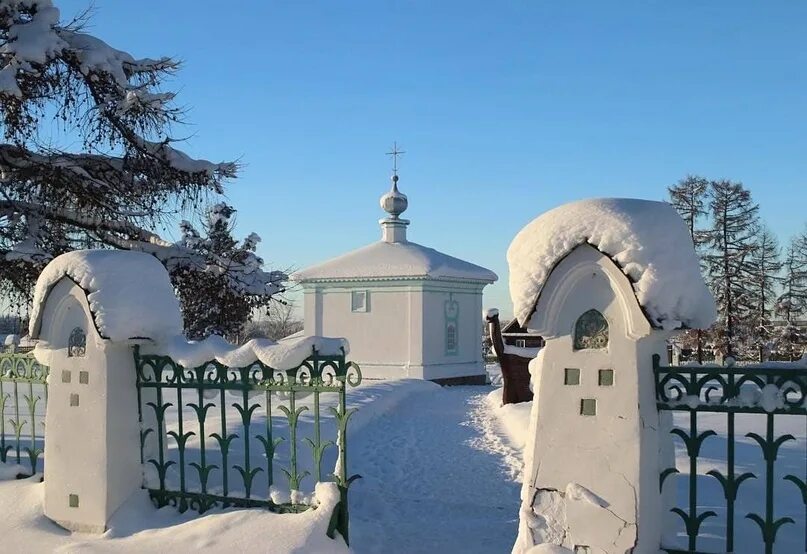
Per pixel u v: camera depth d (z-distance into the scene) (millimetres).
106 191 11859
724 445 9344
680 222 4672
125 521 6078
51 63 10891
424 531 6664
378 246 31125
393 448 11914
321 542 5270
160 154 12242
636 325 4457
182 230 15711
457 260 30891
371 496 8188
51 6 10539
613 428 4520
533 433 4727
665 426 4957
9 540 6066
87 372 6250
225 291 13672
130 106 11344
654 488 4559
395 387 21344
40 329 6473
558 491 4609
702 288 4641
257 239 21766
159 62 12805
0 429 7676
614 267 4516
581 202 4777
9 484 6887
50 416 6402
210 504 6031
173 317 6430
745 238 40844
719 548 5348
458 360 29594
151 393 6523
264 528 5395
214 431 10242
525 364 17469
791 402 4270
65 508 6246
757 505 6562
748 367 4434
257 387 5793
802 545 5352
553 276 4664
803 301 42812
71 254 6352
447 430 14203
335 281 29328
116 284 6180
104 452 6113
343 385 5512
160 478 6250
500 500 8109
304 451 8836
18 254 10742
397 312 28438
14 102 10391
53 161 11156
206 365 6066
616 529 4449
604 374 4574
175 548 5434
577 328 4680
